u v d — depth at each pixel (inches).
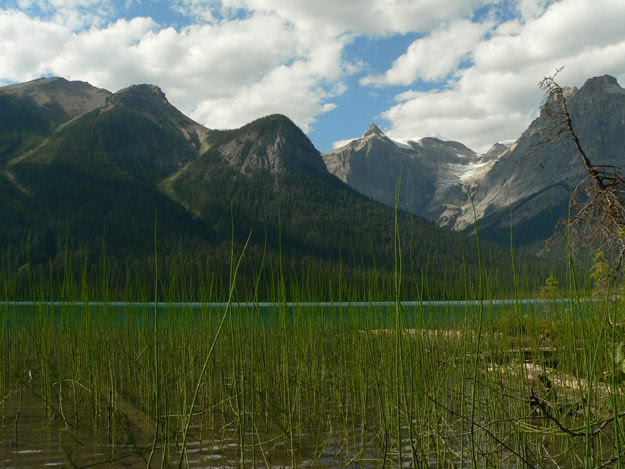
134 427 174.7
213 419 183.8
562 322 164.2
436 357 168.4
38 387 229.8
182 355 209.6
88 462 137.1
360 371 183.5
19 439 158.6
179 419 178.9
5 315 214.5
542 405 129.7
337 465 137.3
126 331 229.5
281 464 138.5
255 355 183.0
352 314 202.7
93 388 185.2
